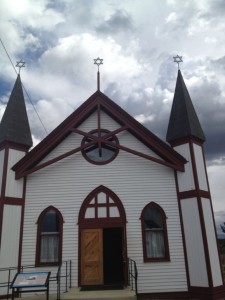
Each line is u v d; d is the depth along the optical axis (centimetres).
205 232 1399
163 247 1462
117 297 1183
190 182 1491
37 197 1520
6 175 1481
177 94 1722
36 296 1328
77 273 1420
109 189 1532
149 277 1405
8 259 1386
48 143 1569
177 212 1492
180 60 1828
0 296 1326
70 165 1572
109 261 1844
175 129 1602
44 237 1481
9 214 1441
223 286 1379
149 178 1548
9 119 1600
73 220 1491
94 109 1686
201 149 1594
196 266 1384
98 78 1681
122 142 1623
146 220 1505
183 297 1373
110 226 1478
